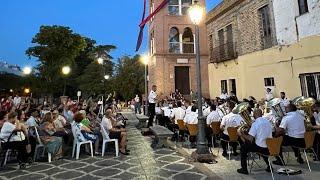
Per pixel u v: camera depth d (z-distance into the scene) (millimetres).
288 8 13492
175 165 7664
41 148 8922
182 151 9273
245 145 6633
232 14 18688
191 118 9773
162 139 10320
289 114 7125
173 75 25156
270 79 14922
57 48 37500
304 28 12578
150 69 28031
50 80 37594
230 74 19172
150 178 6516
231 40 19094
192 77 25406
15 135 7832
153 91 14297
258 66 15844
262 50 15445
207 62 25594
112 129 9445
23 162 7828
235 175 6480
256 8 15945
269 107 9125
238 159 8016
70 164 8031
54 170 7438
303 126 7047
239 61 17797
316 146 7555
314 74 12141
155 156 8836
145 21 20734
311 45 12219
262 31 15609
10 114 7941
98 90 35719
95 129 10242
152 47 27547
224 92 20172
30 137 8516
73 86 42656
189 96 24391
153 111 14156
